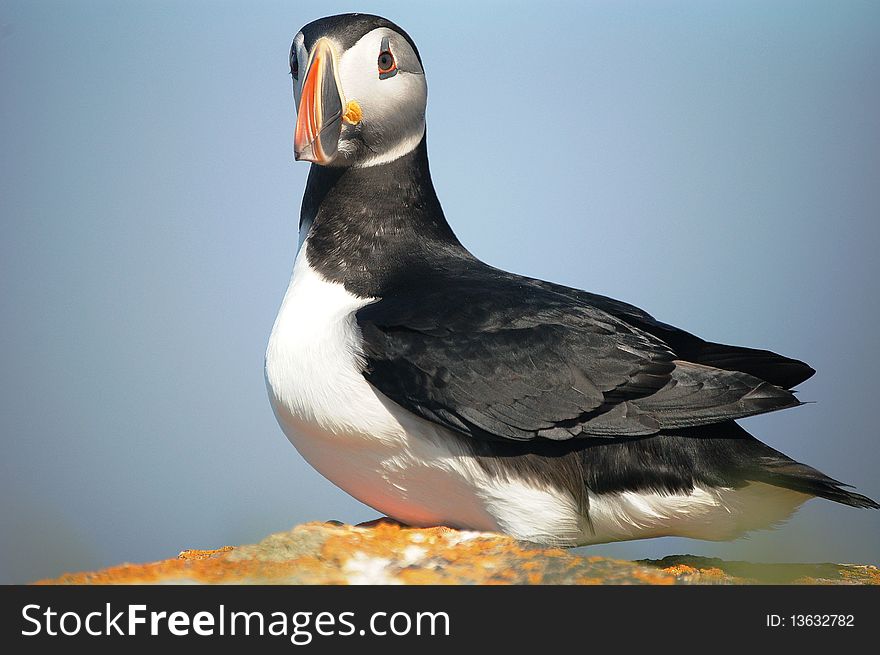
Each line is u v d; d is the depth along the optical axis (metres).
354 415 8.57
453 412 8.37
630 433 8.30
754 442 8.70
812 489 8.37
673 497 8.48
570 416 8.31
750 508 8.73
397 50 9.75
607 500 8.52
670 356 8.64
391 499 8.94
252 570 7.60
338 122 9.50
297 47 9.93
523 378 8.41
